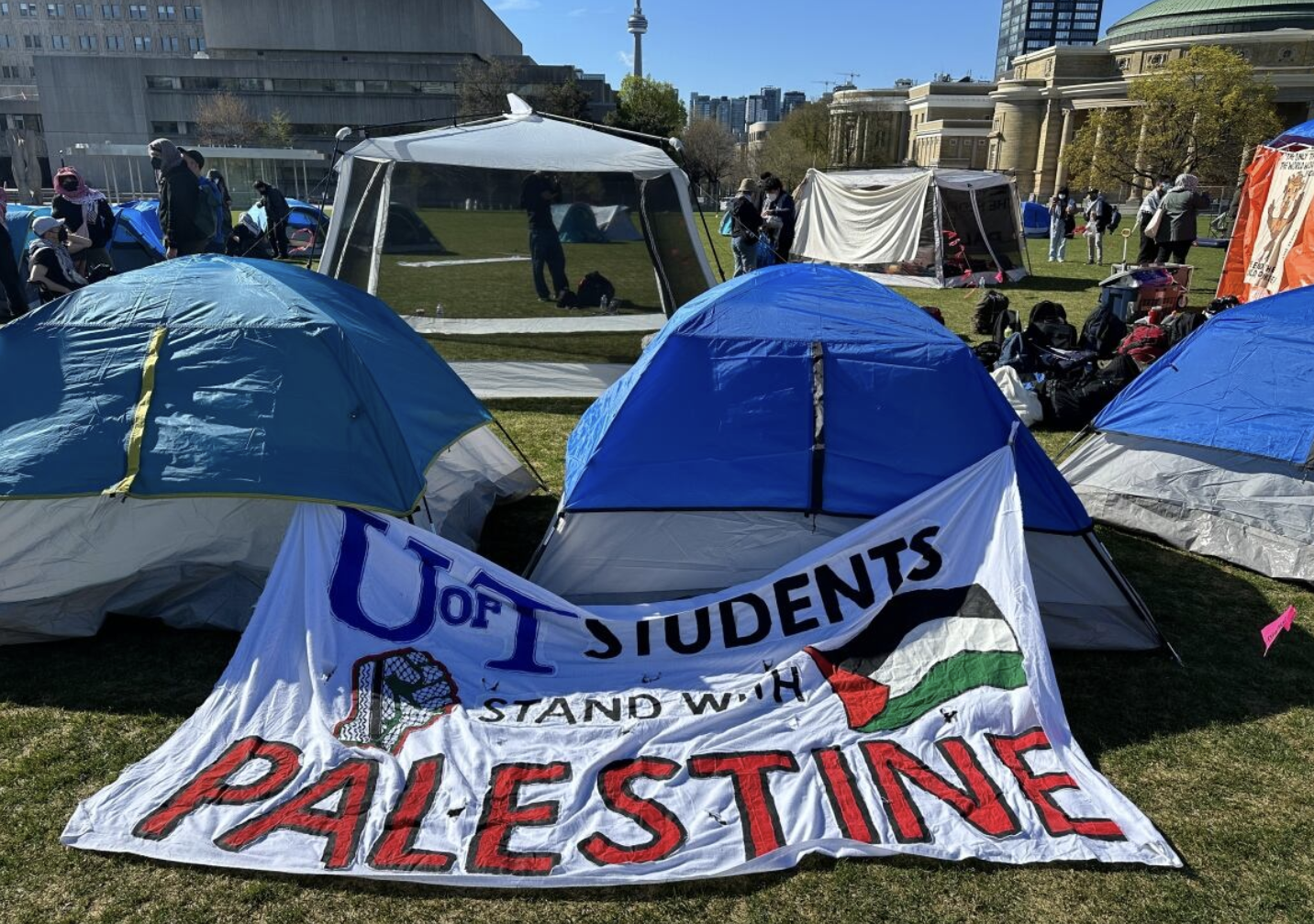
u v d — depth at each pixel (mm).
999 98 67938
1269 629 4289
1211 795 3479
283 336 4438
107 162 74625
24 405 4309
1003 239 17734
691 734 3559
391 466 4312
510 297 8633
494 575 4098
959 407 4457
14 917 2758
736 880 2973
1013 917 2838
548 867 2953
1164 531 5883
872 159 78750
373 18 77750
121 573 4414
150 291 4645
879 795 3297
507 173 8289
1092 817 3234
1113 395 8227
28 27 110625
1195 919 2836
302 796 3221
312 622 3898
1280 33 59625
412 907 2832
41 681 4031
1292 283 12125
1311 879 3041
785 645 3998
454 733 3527
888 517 4250
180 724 3740
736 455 4434
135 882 2906
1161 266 12305
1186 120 45844
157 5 110812
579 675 3877
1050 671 3771
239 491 4090
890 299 5094
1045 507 4426
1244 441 5566
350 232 8383
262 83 74875
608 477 4441
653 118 69438
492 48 90062
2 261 11094
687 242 8758
